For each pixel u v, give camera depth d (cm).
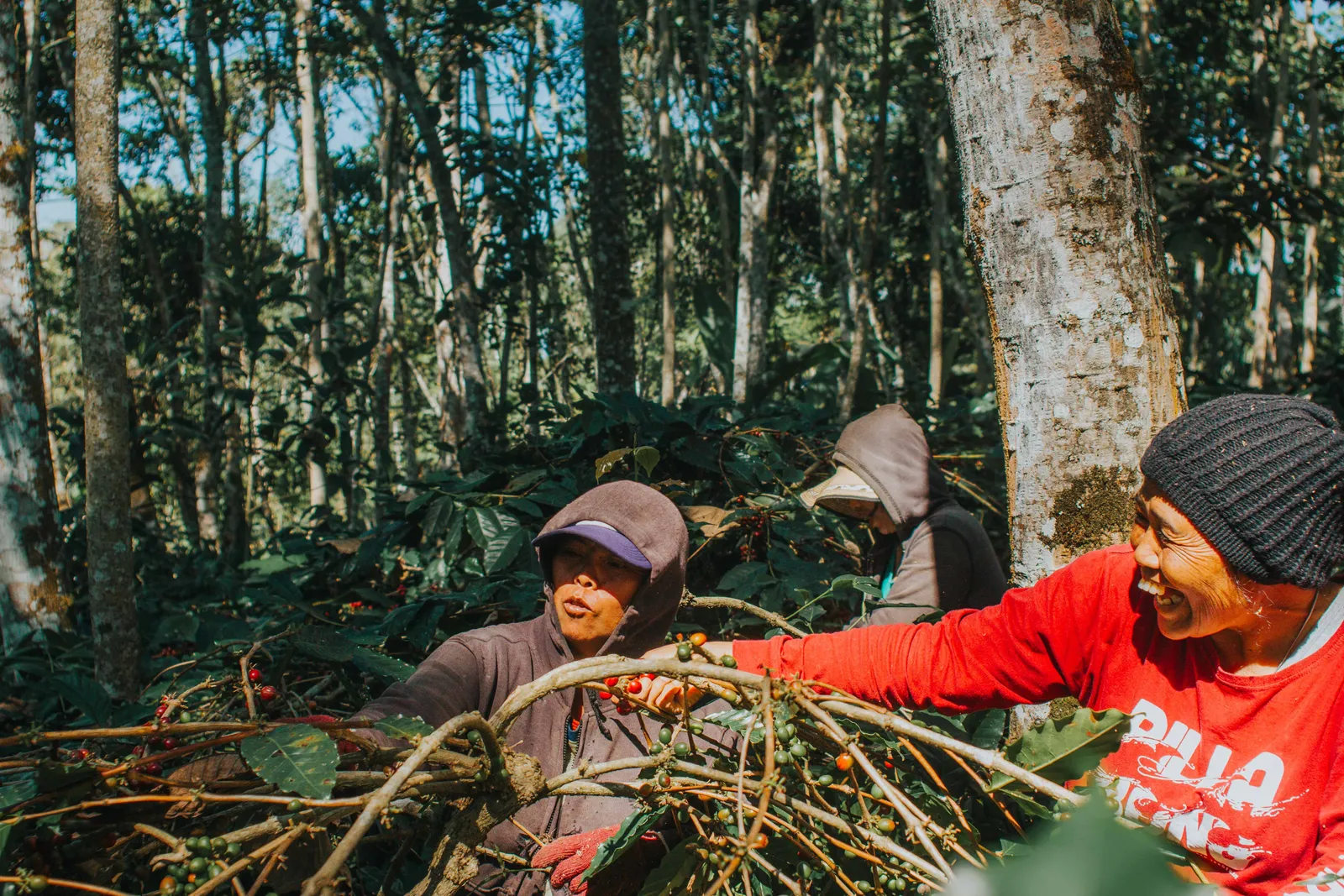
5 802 124
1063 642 152
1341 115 1580
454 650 185
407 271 1612
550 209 1084
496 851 172
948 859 140
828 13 1279
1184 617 130
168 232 1425
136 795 130
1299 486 119
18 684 396
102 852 132
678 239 1736
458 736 147
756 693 148
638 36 1483
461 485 350
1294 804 125
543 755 182
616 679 157
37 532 476
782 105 1620
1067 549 193
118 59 387
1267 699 128
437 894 141
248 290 909
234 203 1399
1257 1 1297
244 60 1316
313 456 827
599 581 182
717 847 143
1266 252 1516
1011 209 195
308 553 411
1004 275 198
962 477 455
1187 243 764
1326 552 120
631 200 1619
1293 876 125
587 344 1870
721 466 356
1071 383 191
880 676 168
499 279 940
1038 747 131
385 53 790
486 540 307
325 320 886
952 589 246
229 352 1151
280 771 124
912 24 1205
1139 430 189
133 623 379
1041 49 192
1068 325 191
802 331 1859
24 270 479
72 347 1883
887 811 159
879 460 263
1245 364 1862
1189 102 1078
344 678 249
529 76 1259
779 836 153
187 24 1059
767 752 129
